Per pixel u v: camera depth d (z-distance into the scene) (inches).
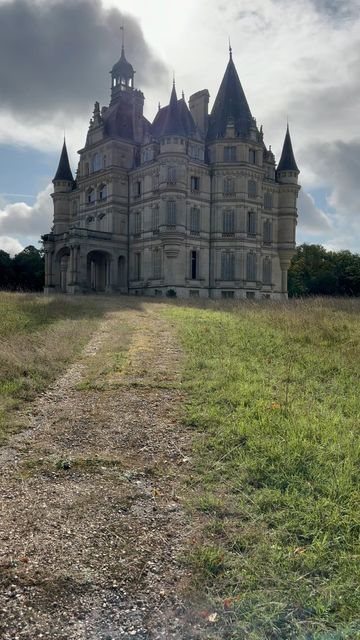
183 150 2432.3
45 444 275.7
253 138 2615.7
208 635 137.2
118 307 1203.2
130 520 196.2
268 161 2815.0
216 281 2588.6
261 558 167.3
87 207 2933.1
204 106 2751.0
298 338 565.0
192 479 227.5
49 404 353.1
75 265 2529.5
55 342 561.9
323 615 142.3
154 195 2527.1
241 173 2571.4
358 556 162.4
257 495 207.9
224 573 161.9
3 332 609.3
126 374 432.5
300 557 165.2
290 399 330.0
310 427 270.5
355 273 3823.8
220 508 201.2
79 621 143.0
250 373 417.4
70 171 3221.0
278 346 529.7
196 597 151.6
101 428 300.4
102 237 2625.5
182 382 398.3
